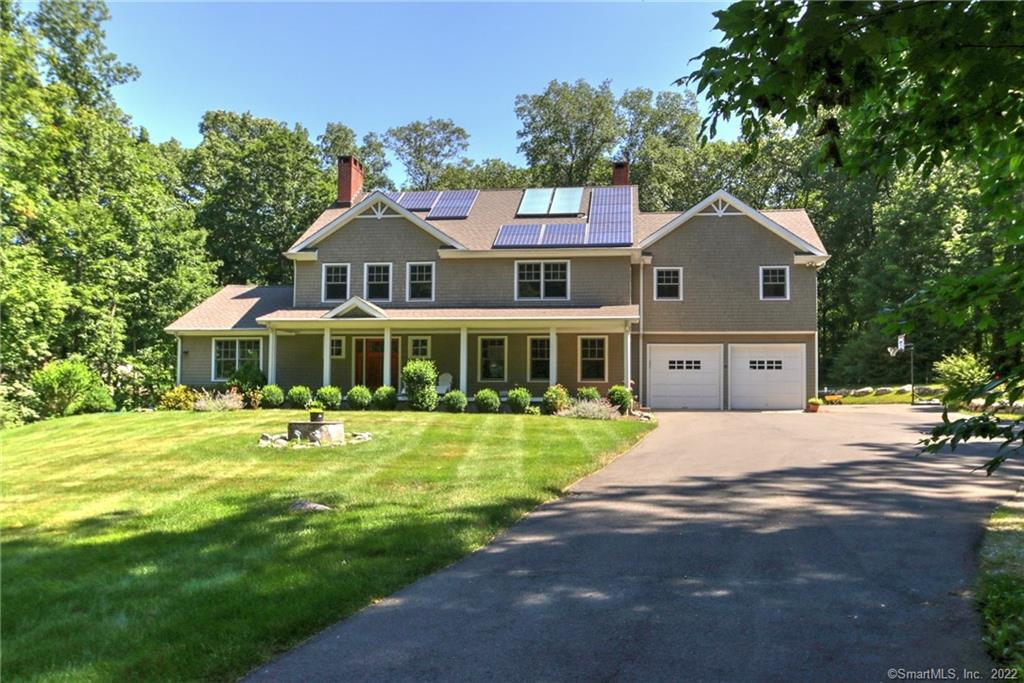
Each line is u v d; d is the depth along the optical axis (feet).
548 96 152.66
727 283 80.33
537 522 23.97
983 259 88.22
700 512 24.88
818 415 68.95
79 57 98.73
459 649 13.48
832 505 25.55
